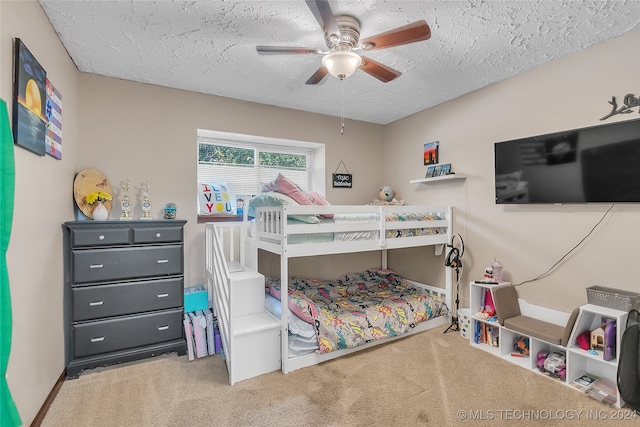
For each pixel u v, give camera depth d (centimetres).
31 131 160
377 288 359
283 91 305
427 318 303
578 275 235
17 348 150
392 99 329
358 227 266
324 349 238
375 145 419
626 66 209
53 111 197
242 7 182
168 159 294
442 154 341
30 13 164
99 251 228
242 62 248
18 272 150
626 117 209
